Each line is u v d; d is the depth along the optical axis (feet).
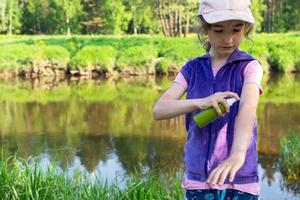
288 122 40.29
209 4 6.35
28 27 205.98
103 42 90.79
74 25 192.34
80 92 61.21
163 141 35.06
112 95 58.29
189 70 7.01
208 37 6.66
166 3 119.96
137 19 166.20
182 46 79.92
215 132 6.58
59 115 45.91
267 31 164.86
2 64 79.15
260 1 152.76
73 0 190.39
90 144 34.37
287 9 159.84
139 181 16.31
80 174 19.80
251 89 6.27
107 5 180.45
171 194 16.49
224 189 6.56
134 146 33.65
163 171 27.12
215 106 5.98
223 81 6.63
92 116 45.34
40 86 67.36
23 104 52.29
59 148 33.14
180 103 6.33
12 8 192.03
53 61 80.33
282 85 62.85
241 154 5.69
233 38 6.42
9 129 39.63
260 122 40.50
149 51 79.41
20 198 14.69
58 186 15.58
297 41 80.53
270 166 27.71
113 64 79.00
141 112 46.80
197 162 6.70
